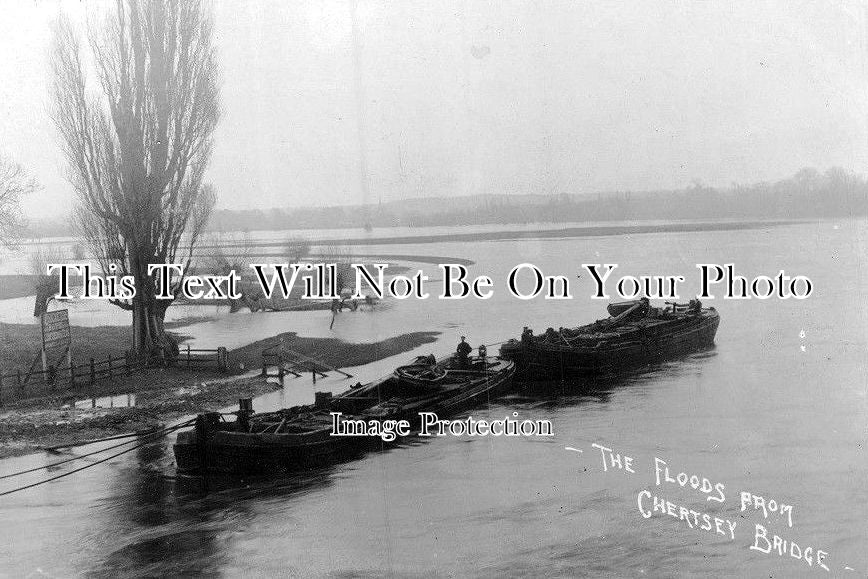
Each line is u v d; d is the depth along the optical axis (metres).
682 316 33.44
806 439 21.00
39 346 33.25
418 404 21.53
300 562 13.77
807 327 36.94
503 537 14.89
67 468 18.72
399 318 45.25
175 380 28.31
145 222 31.11
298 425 19.16
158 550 14.05
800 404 24.38
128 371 29.14
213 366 30.89
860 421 22.03
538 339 29.66
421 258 82.12
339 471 18.55
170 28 31.27
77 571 13.61
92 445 20.58
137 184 30.77
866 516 15.84
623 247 75.75
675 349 31.23
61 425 22.16
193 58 32.12
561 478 18.16
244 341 37.22
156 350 31.11
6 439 20.95
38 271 46.84
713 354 32.75
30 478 18.05
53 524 15.53
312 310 49.28
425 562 13.95
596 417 23.23
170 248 32.09
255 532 15.00
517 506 16.45
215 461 17.94
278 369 30.05
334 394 25.84
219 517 15.72
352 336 38.56
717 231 88.44
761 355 32.03
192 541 14.52
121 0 30.75
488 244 99.56
